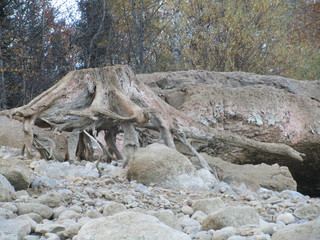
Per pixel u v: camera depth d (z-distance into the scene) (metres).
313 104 16.44
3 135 14.17
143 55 33.66
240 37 31.28
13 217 6.05
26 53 25.23
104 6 30.89
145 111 11.21
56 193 7.34
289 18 36.50
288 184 12.44
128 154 11.31
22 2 26.80
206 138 12.62
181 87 15.91
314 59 36.22
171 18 33.56
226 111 15.13
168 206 7.87
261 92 15.86
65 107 12.01
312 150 16.17
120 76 12.47
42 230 5.52
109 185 9.23
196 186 9.83
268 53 32.38
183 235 4.80
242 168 12.98
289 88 17.34
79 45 30.16
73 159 11.70
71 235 5.40
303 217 7.61
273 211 8.09
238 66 31.91
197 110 14.84
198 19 32.69
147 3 34.25
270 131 15.56
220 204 7.50
